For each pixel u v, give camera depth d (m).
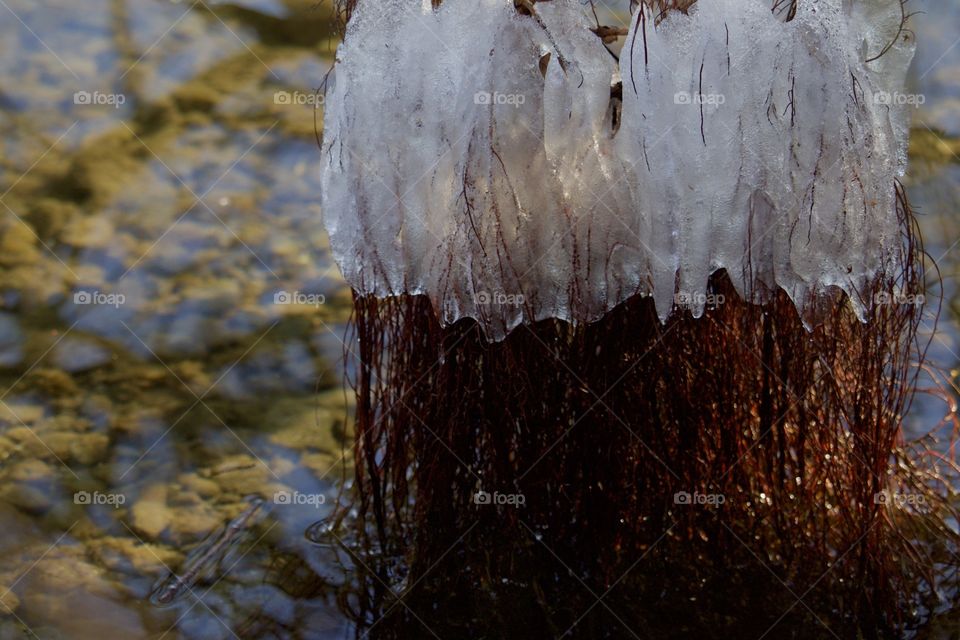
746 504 3.20
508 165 2.60
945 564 3.26
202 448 3.74
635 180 2.62
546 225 2.65
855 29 2.60
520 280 2.69
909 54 2.65
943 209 4.71
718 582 3.17
